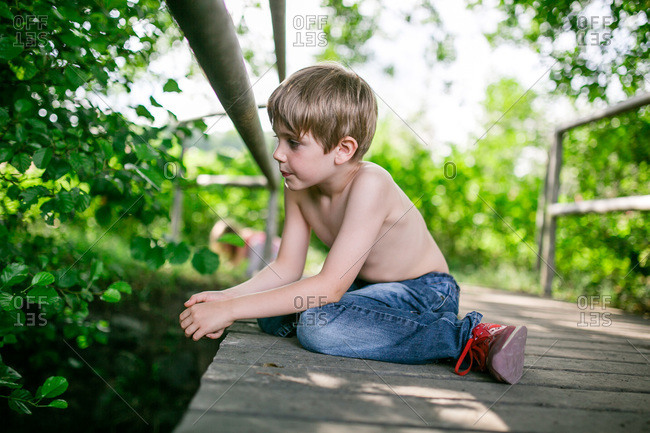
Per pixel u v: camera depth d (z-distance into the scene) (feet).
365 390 2.64
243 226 18.19
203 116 5.04
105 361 6.68
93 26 3.73
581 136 11.71
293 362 3.12
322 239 4.34
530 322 6.26
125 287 4.43
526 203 17.75
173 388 6.49
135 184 4.45
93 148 4.02
